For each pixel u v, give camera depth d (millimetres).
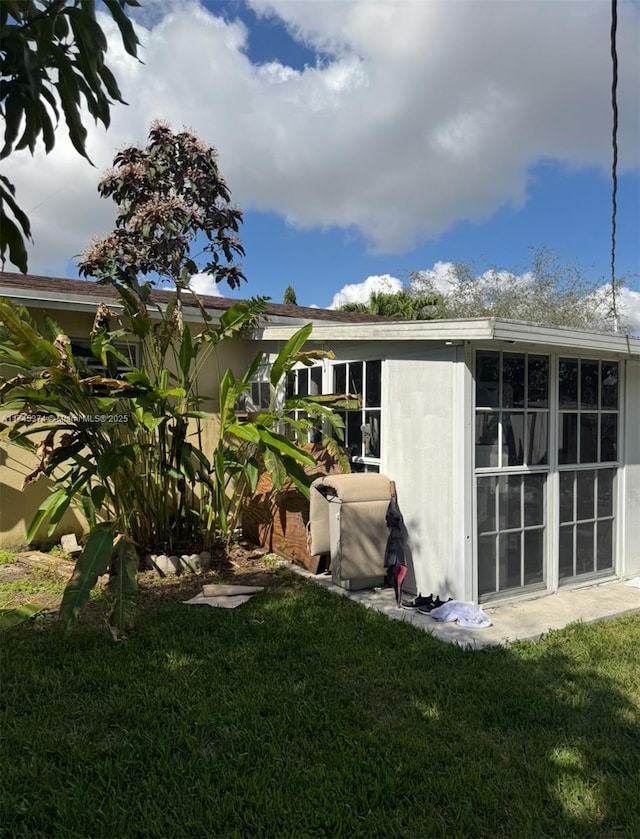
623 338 5656
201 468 6770
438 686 3607
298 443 6164
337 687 3545
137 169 8867
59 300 6812
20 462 6812
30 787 2598
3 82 1638
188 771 2709
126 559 4426
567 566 5844
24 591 5348
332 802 2512
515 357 5383
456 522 5051
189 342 6078
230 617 4699
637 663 4043
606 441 6191
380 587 5641
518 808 2496
